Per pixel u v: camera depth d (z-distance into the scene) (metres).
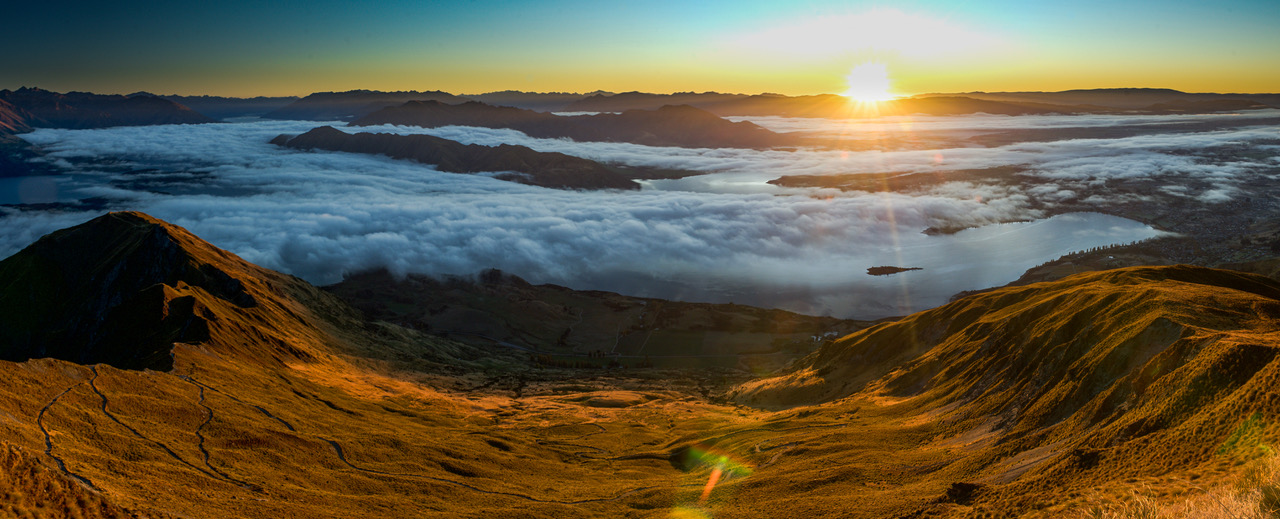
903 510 58.22
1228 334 72.38
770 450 100.94
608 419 161.50
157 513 54.75
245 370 143.50
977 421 91.81
